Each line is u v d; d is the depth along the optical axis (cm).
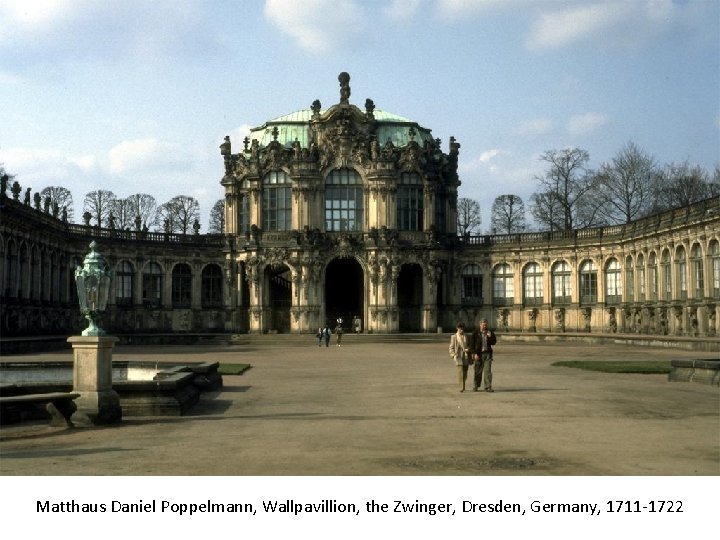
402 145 11575
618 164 13225
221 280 11412
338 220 11131
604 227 10581
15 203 8088
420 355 7150
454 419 2933
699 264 8350
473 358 3922
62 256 9788
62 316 9706
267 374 5066
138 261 10844
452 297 11488
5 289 7925
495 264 11350
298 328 10838
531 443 2405
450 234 11544
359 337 10006
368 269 11012
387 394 3838
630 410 3147
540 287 11100
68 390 3141
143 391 3120
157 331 10956
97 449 2364
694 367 4262
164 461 2164
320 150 11125
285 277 11781
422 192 11275
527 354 7081
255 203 11106
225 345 9375
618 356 6700
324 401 3575
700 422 2823
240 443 2448
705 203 8050
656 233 9231
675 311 8819
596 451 2269
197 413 3198
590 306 10662
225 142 11419
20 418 3039
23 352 7131
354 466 2077
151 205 16838
